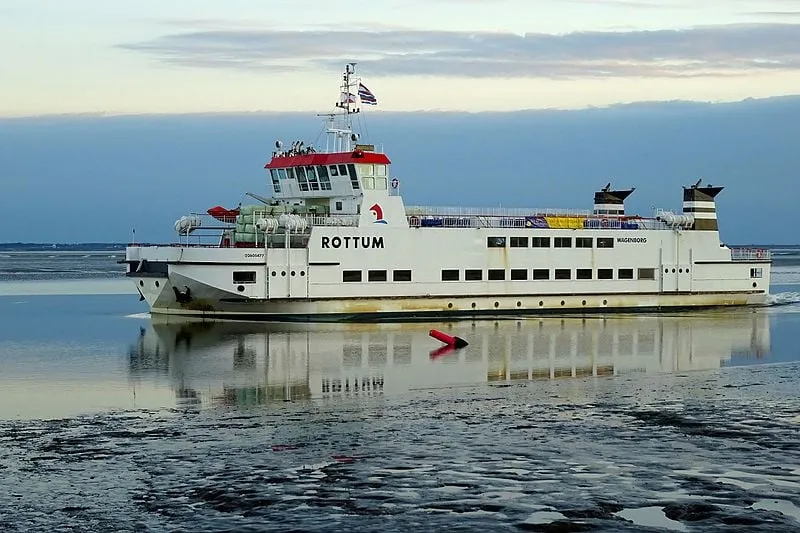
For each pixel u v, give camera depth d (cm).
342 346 6506
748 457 3472
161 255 7744
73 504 2966
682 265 9375
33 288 15350
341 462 3406
